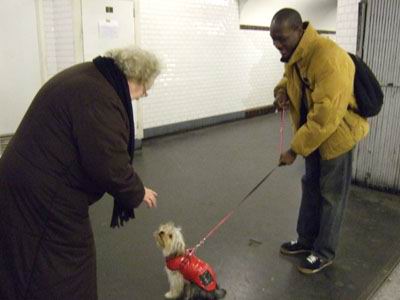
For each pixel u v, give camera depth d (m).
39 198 1.45
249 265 2.61
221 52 6.95
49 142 1.42
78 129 1.40
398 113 3.65
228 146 5.72
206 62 6.72
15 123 4.83
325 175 2.39
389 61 3.61
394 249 2.82
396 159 3.76
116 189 1.47
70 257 1.52
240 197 3.80
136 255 2.76
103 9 4.83
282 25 2.14
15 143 1.48
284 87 2.60
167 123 6.33
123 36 5.09
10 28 4.62
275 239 2.96
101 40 4.88
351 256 2.72
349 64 2.16
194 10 6.30
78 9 4.62
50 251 1.48
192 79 6.55
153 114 6.09
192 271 2.09
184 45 6.27
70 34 4.71
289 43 2.19
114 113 1.44
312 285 2.39
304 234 2.70
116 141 1.43
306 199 2.62
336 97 2.08
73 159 1.44
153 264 2.64
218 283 2.41
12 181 1.45
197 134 6.47
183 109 6.52
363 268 2.57
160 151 5.45
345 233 3.06
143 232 3.09
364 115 2.30
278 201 3.68
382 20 3.60
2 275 1.52
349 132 2.28
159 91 6.09
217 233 3.06
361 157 3.99
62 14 4.76
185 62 6.36
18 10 4.64
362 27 3.75
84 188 1.50
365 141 3.93
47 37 4.90
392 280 2.44
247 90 7.68
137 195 1.55
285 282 2.43
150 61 1.57
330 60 2.10
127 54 1.54
